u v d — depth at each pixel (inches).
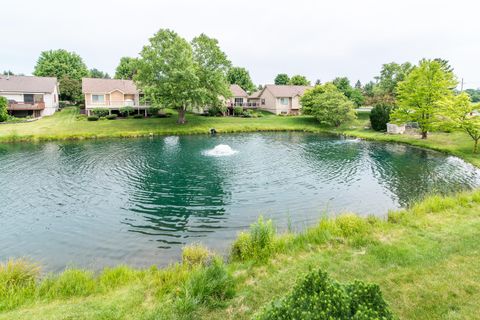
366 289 175.5
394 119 1433.3
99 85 2128.4
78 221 535.5
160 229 502.3
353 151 1167.6
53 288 294.7
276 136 1612.9
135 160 1008.2
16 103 1887.3
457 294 249.0
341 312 163.5
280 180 778.8
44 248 445.1
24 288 293.1
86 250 437.4
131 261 406.6
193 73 1720.0
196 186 729.6
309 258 337.1
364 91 3316.9
